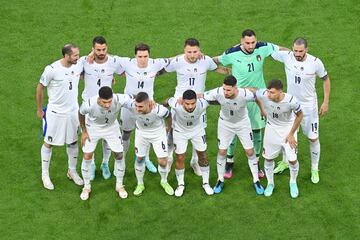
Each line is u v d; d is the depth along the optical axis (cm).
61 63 4250
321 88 5344
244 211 4338
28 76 5488
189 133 4309
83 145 4303
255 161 4434
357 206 4347
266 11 6128
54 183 4575
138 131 4300
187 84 4419
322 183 4544
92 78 4372
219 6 6200
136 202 4419
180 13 6131
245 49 4375
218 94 4188
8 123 5047
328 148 4838
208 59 4409
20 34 5916
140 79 4372
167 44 5803
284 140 4291
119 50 5738
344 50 5691
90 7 6203
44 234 4191
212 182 4603
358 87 5322
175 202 4412
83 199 4428
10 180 4588
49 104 4359
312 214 4303
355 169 4647
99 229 4225
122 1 6262
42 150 4466
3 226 4244
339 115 5091
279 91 4056
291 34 5875
